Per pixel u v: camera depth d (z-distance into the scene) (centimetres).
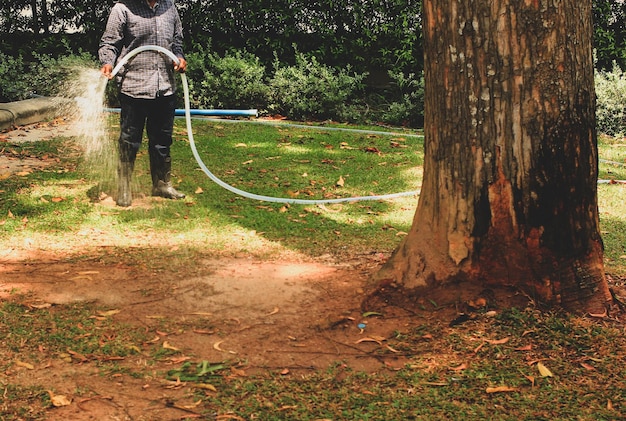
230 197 748
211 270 550
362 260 580
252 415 356
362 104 1284
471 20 434
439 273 466
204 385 379
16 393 370
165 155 729
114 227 644
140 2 689
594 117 454
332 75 1245
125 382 385
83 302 484
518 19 428
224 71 1231
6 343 422
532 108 436
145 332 443
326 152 961
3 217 654
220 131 1067
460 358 413
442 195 462
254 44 1312
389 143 1030
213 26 1310
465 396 376
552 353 417
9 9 1345
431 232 471
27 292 497
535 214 446
